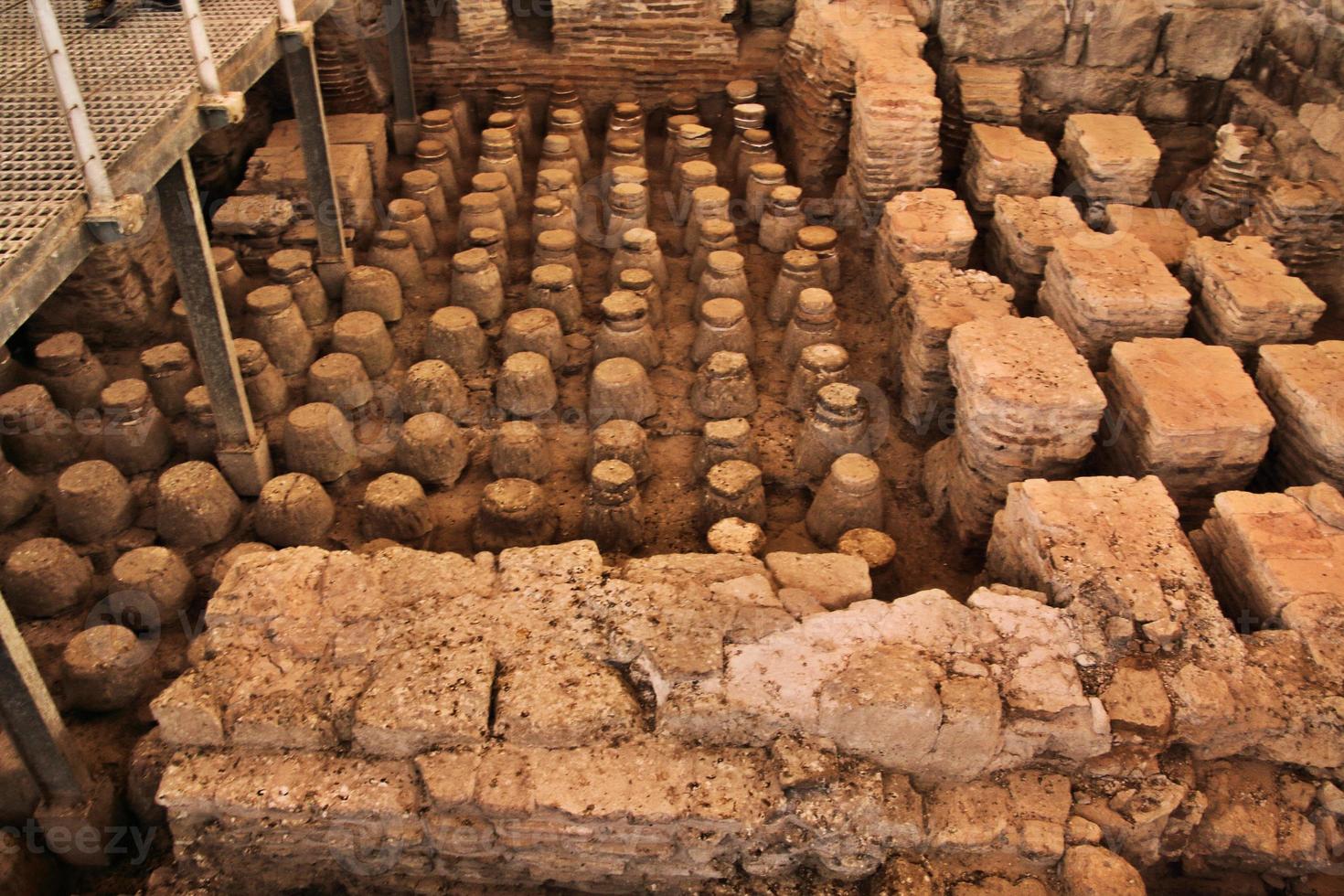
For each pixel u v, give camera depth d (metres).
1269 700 4.44
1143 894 4.14
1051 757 4.45
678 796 4.25
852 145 8.41
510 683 4.48
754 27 10.42
